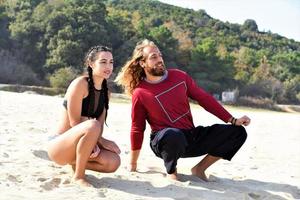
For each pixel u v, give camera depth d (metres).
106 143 4.70
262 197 4.64
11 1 61.03
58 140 4.51
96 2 61.03
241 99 58.84
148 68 4.84
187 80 4.99
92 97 4.56
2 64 51.00
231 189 4.80
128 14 83.94
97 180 4.65
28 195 3.94
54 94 43.03
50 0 59.91
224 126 4.87
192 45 68.81
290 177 6.02
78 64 53.47
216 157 5.07
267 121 21.14
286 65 77.19
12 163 5.20
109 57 4.52
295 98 69.00
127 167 5.52
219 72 64.06
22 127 8.62
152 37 62.69
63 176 4.70
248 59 73.94
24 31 55.25
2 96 20.39
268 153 8.55
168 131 4.62
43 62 54.44
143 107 4.95
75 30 55.06
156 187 4.55
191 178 5.07
